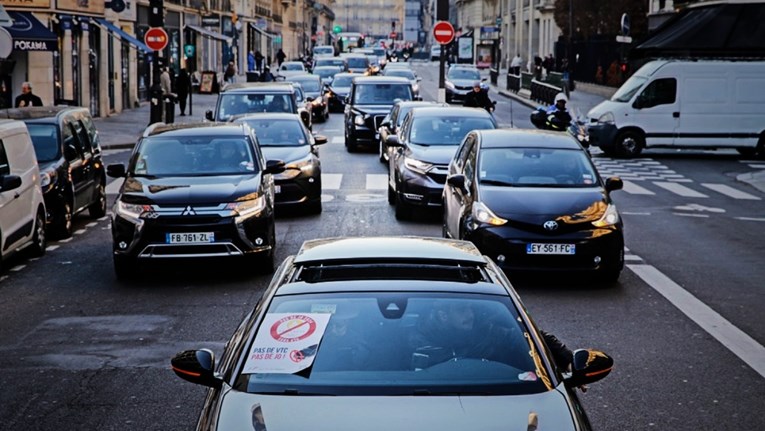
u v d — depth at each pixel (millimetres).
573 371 5895
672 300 13031
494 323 5988
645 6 63469
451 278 6512
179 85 47406
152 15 34969
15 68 38844
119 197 14438
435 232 18344
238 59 90000
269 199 14797
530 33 99312
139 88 54594
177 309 12500
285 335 5891
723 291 13609
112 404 8836
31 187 15992
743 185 26984
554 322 11828
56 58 40312
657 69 33656
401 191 19547
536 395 5492
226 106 28203
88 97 43750
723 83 33469
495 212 13656
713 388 9312
